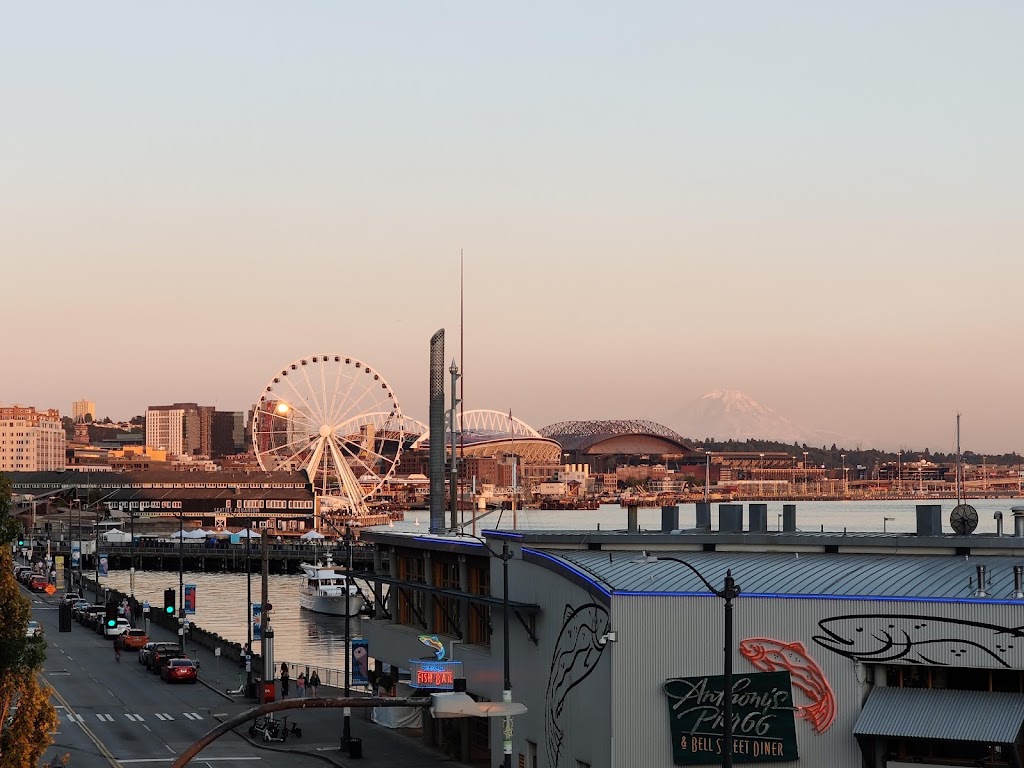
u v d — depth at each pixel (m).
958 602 63.28
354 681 106.50
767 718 65.69
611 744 68.00
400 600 108.75
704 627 67.19
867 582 67.12
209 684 126.19
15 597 57.31
